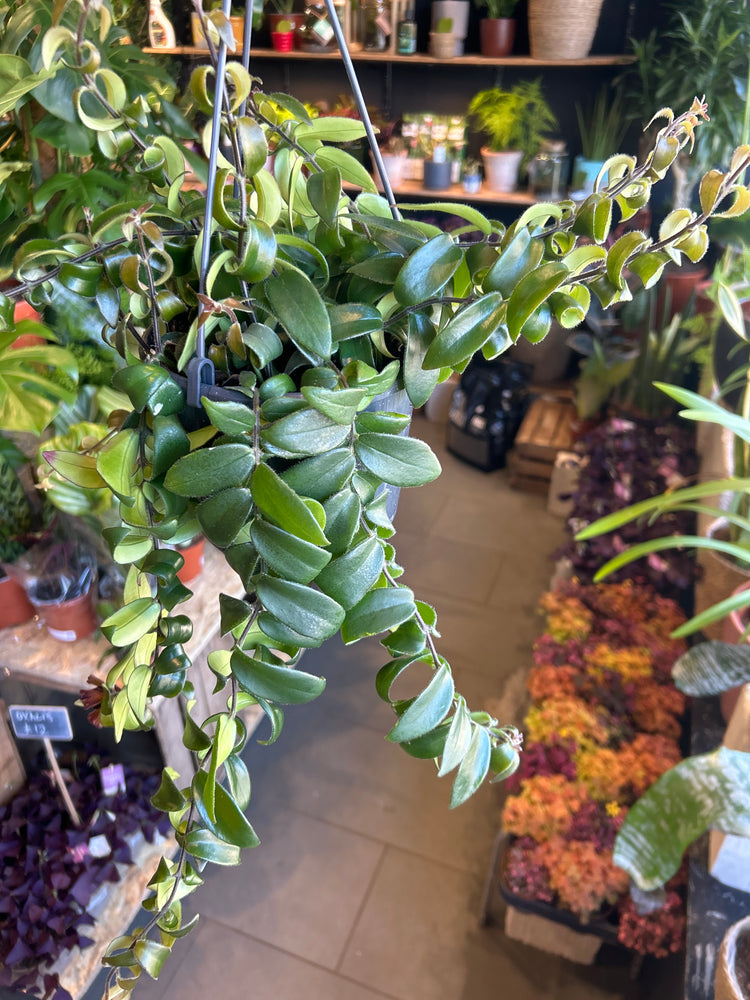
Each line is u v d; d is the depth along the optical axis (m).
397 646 0.63
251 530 0.52
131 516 0.63
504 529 3.34
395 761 2.28
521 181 3.81
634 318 3.28
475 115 3.87
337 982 1.75
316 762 2.28
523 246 0.55
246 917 1.88
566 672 1.97
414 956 1.80
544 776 1.74
